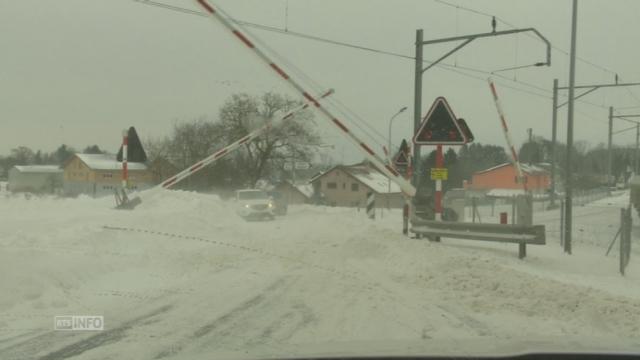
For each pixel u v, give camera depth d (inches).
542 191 3211.1
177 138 2536.9
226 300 345.1
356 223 681.6
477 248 622.8
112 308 318.7
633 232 1075.9
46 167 3088.1
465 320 305.9
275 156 2556.6
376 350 165.2
